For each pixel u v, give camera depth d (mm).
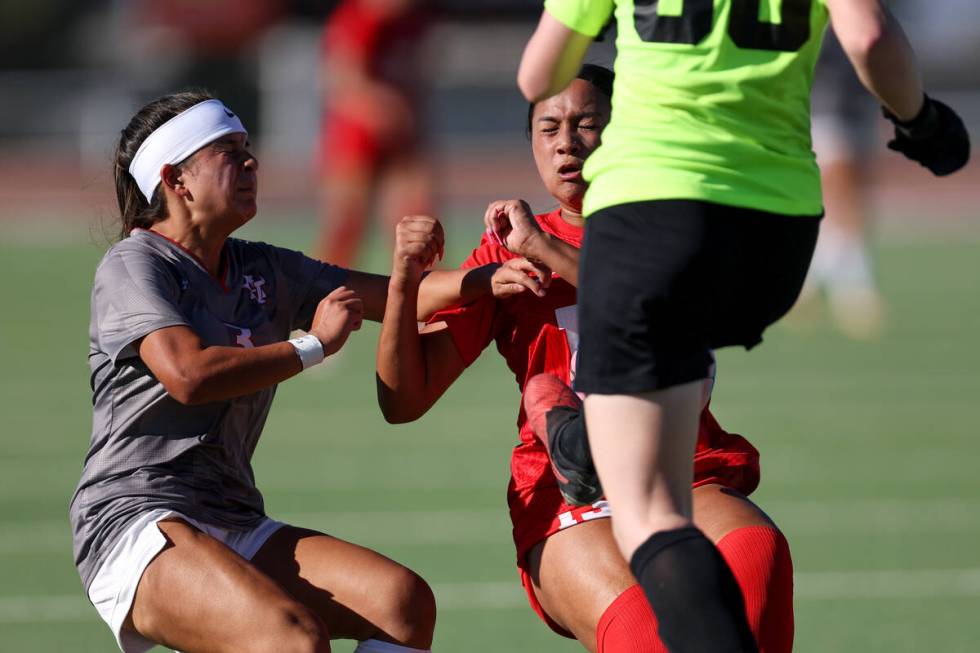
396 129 43812
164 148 15273
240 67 101875
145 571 14195
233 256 15969
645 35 11961
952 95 111062
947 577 22422
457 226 76188
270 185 94375
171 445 14961
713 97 11719
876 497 27578
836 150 47844
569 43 12523
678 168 11664
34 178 102750
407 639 14562
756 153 11727
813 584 22172
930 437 32844
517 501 15438
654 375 11562
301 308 16453
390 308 15266
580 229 16062
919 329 48812
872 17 11180
